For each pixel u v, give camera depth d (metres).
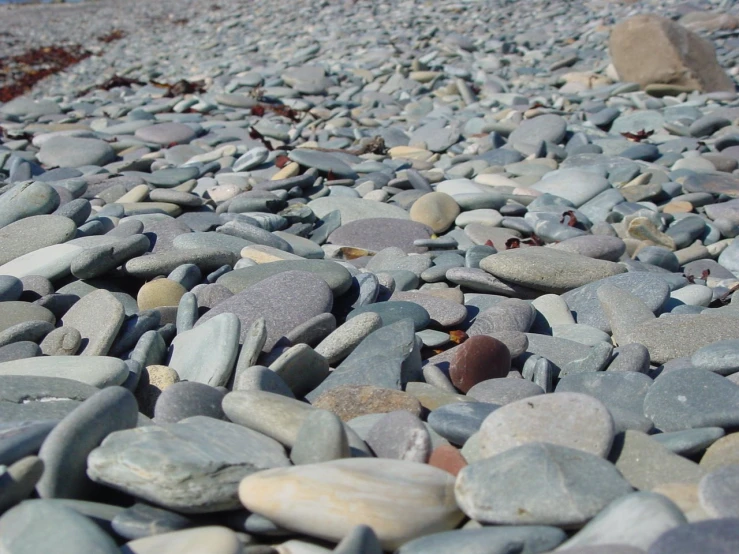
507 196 1.48
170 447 0.52
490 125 2.07
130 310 0.95
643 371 0.77
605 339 0.88
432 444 0.60
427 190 1.56
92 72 3.86
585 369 0.79
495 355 0.76
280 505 0.48
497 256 1.01
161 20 5.67
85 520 0.46
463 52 3.13
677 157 1.79
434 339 0.86
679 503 0.49
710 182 1.54
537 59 3.08
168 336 0.87
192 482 0.50
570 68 2.93
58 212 1.15
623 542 0.44
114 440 0.53
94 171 1.73
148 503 0.51
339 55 3.26
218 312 0.88
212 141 2.05
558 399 0.57
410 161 1.82
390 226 1.30
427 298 0.94
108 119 2.38
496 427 0.57
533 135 1.99
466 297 1.01
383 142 1.96
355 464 0.51
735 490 0.48
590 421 0.56
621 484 0.49
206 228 1.25
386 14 4.26
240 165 1.73
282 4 5.26
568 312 0.94
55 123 2.40
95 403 0.55
